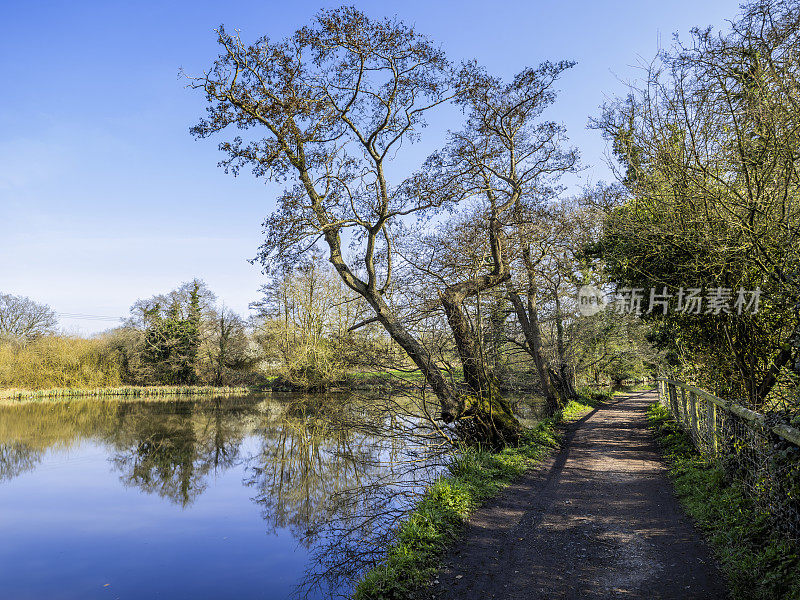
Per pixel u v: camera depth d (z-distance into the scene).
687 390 11.11
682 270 8.70
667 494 7.36
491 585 4.61
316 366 29.08
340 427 11.43
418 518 6.27
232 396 45.91
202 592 6.65
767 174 6.69
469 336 12.22
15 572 7.48
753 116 6.38
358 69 12.03
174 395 47.38
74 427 25.45
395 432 11.07
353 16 11.55
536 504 7.16
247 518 10.23
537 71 13.86
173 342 50.56
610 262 10.89
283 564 7.43
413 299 13.32
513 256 14.19
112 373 49.19
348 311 21.91
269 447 19.17
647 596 4.17
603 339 26.30
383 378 11.91
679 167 7.36
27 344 48.62
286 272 12.66
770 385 7.94
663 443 12.01
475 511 6.85
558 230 15.09
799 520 4.23
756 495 5.30
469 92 13.27
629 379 46.00
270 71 11.60
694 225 7.86
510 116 14.38
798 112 5.93
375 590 4.64
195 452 18.58
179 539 8.93
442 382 11.36
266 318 44.47
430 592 4.55
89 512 10.89
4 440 21.67
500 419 11.57
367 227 11.96
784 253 6.64
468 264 14.04
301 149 12.03
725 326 8.12
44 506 11.45
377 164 12.29
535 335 19.95
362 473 13.22
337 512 9.54
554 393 19.81
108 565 7.72
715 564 4.66
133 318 52.94
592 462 10.23
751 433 5.61
